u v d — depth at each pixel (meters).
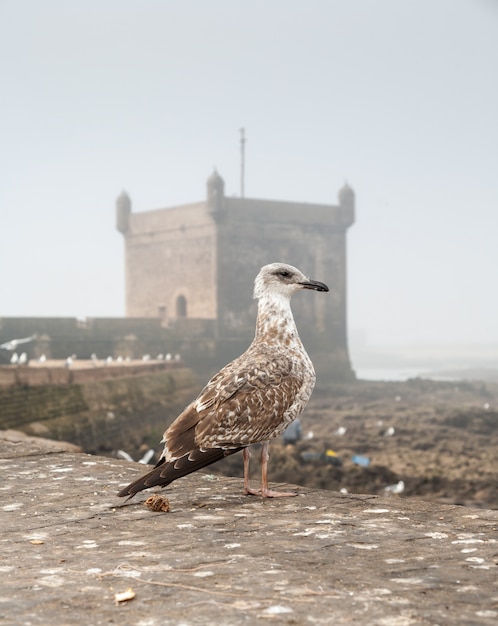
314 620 3.07
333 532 4.48
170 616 3.14
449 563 3.85
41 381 30.31
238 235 70.44
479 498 22.70
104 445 32.22
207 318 69.56
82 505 5.21
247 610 3.18
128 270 77.12
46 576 3.69
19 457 6.86
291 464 26.25
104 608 3.24
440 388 71.50
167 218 73.38
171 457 5.09
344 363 76.06
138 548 4.18
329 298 75.50
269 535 4.43
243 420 5.22
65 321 57.66
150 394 41.22
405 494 23.27
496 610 3.18
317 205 74.94
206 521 4.79
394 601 3.28
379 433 38.97
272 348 5.65
